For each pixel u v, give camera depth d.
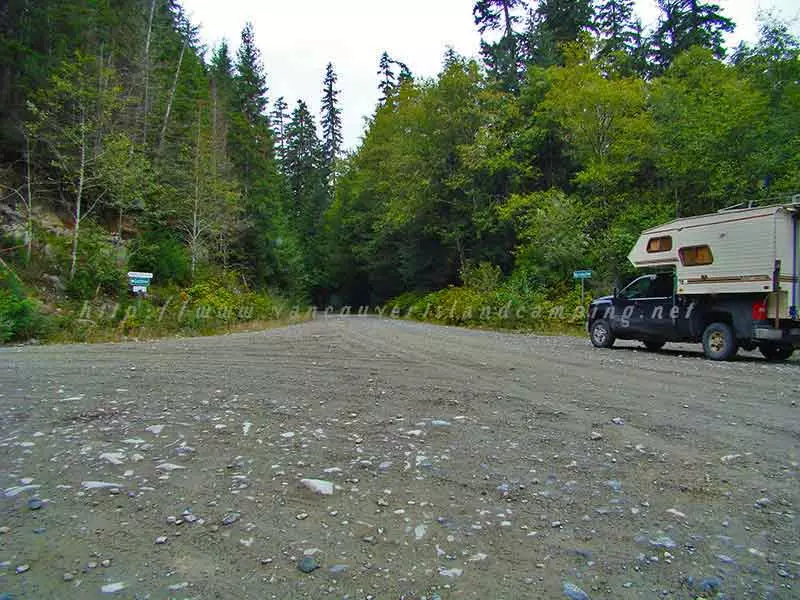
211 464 3.61
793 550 2.48
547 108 25.86
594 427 4.69
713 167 18.80
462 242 33.09
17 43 19.98
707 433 4.51
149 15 27.31
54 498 2.99
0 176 20.05
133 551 2.41
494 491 3.20
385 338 14.52
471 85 29.31
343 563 2.33
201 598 2.04
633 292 12.41
